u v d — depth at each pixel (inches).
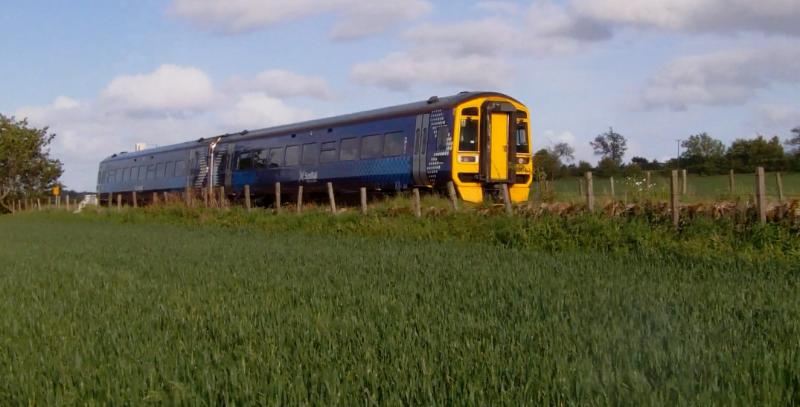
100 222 1444.4
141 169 1752.0
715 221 554.9
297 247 690.2
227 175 1364.4
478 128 906.7
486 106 909.2
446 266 497.7
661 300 332.5
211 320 309.3
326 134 1107.3
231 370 215.0
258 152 1277.1
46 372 228.2
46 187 2500.0
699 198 660.1
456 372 209.9
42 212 1989.4
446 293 373.4
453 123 892.0
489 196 868.6
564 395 188.9
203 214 1218.0
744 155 1870.1
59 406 195.8
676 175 577.6
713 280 404.8
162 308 342.6
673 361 217.0
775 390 188.1
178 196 1401.3
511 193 931.3
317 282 429.1
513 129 927.7
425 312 314.2
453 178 888.3
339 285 414.6
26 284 458.6
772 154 1835.6
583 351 233.9
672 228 573.3
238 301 360.8
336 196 1107.3
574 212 655.1
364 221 855.1
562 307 318.3
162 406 193.0
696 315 292.0
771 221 531.2
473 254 582.9
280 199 1216.2
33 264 595.5
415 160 937.5
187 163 1520.7
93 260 619.5
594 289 375.6
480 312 313.4
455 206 789.2
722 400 180.4
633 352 227.9
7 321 316.2
